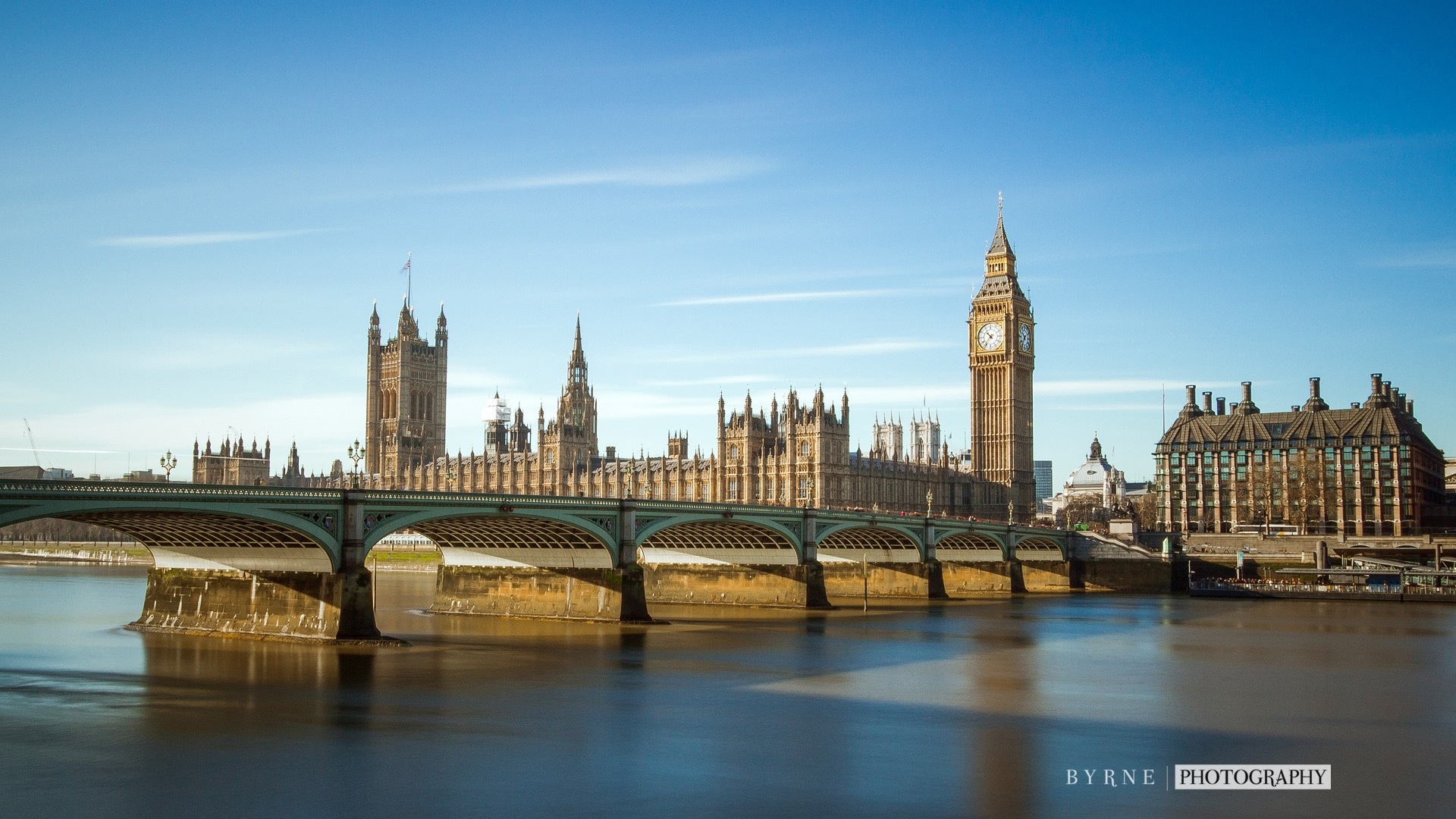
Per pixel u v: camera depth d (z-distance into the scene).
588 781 71.94
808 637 145.62
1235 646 139.50
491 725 88.12
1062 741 83.88
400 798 68.25
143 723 87.50
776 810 66.00
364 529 127.81
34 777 72.56
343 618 126.75
